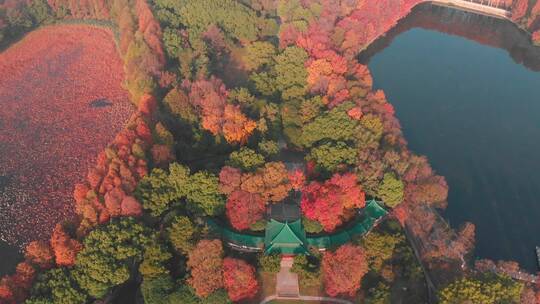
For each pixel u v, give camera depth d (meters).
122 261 141.38
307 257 149.88
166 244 148.75
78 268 138.25
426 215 166.38
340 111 181.75
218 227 156.88
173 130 186.88
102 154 174.88
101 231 142.50
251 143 182.75
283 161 185.12
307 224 155.00
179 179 158.75
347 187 157.00
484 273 142.38
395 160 170.50
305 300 144.62
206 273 134.62
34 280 137.62
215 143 183.00
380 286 142.62
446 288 134.38
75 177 190.62
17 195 183.38
